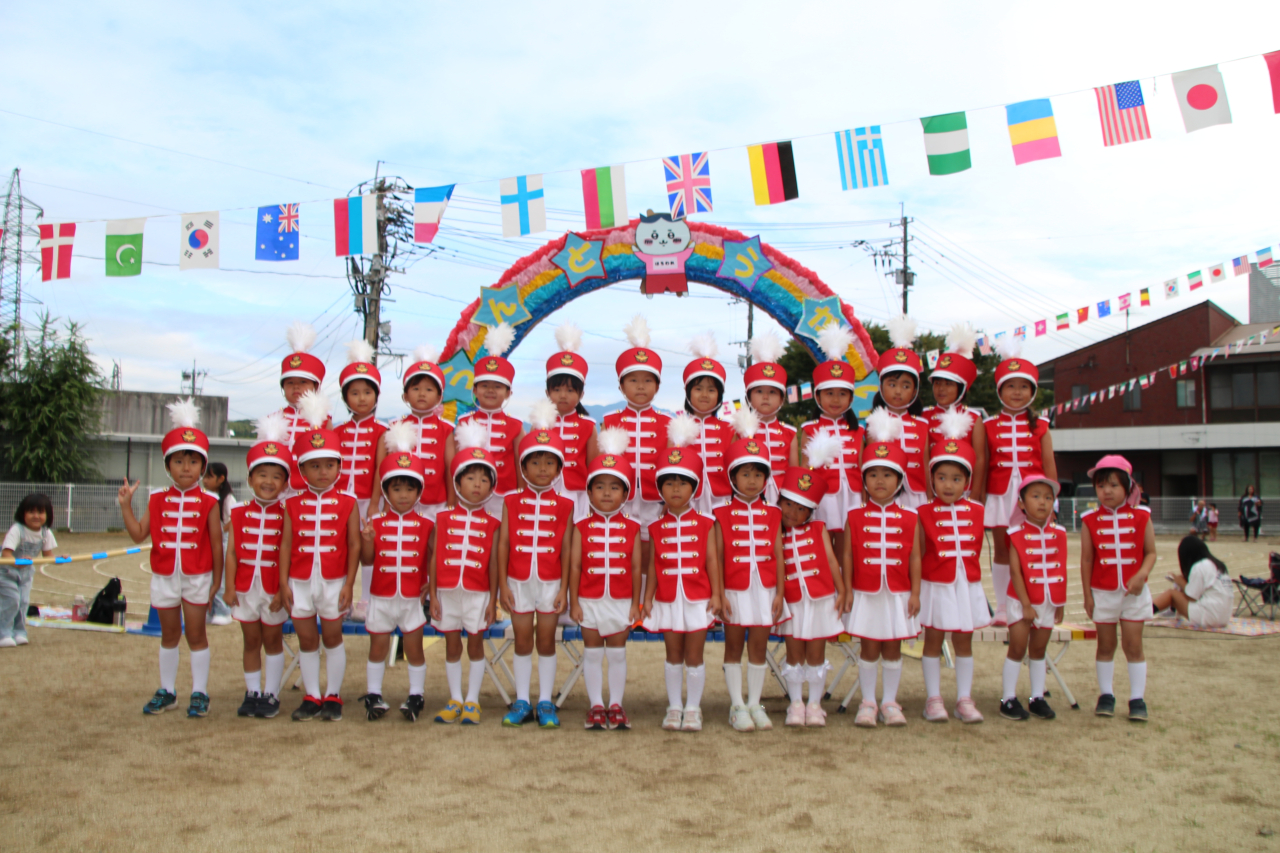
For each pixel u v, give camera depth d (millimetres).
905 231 32656
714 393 7516
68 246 8344
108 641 9641
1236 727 6328
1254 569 18156
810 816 4535
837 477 7418
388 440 6844
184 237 8344
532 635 6801
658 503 7320
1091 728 6348
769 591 6457
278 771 5254
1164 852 4090
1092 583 6746
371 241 8297
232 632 10438
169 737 5996
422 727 6379
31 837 4195
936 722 6578
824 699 7484
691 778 5172
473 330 9516
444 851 4062
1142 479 33750
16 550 9289
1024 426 7590
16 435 29812
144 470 33062
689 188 8062
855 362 9609
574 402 7605
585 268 9656
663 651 9602
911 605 6527
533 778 5156
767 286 9742
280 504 6766
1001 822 4457
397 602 6621
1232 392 32344
